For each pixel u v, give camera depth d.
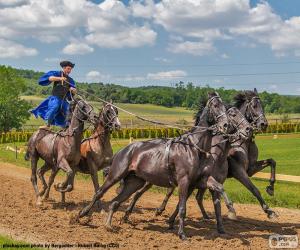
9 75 78.94
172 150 9.62
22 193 15.88
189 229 10.41
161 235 9.74
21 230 9.77
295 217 12.30
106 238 9.33
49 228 10.09
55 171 13.25
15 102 78.31
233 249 8.66
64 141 12.59
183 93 125.81
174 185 9.72
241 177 10.82
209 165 9.55
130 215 11.94
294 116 113.75
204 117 9.69
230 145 10.12
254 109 11.37
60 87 13.38
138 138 49.44
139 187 10.27
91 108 12.44
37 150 13.69
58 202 13.91
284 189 16.56
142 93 125.19
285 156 29.14
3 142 55.28
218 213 9.88
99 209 12.48
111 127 12.25
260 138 46.44
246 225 10.96
